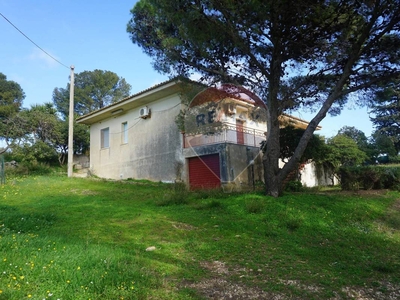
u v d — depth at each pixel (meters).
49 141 18.20
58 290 2.55
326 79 8.43
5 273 2.79
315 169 15.77
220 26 6.88
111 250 3.83
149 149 12.73
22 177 13.09
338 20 7.07
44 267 2.93
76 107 36.28
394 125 27.09
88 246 3.97
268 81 8.13
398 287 3.26
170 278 3.27
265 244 4.76
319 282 3.29
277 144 7.87
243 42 7.33
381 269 3.81
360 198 8.55
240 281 3.27
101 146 15.97
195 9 6.70
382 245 5.09
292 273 3.54
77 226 5.37
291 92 8.25
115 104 13.71
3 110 19.67
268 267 3.74
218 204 7.17
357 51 7.25
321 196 8.01
